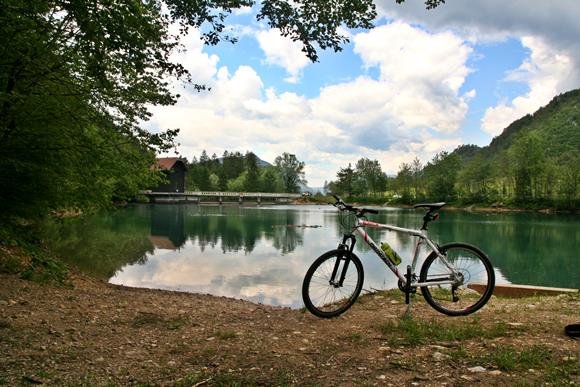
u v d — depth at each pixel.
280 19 6.54
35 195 8.85
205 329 4.57
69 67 7.83
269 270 14.98
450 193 94.00
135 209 61.38
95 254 16.66
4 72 6.95
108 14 4.96
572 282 15.31
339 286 4.84
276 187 128.12
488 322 4.59
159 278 13.09
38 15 6.56
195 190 106.75
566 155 118.06
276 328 4.59
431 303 4.75
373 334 4.24
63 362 3.41
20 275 7.62
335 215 52.03
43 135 7.85
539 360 3.27
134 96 9.05
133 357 3.60
